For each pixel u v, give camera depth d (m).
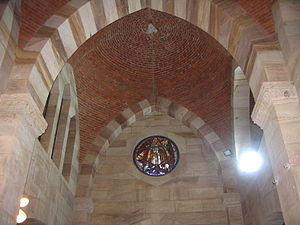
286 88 5.69
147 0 7.61
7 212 5.23
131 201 12.48
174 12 7.60
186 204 12.29
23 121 5.86
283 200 5.45
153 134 13.83
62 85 10.52
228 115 12.08
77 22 7.02
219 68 11.50
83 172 12.31
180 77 12.45
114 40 11.54
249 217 10.37
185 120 12.88
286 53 5.88
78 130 12.45
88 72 11.87
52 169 9.52
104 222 12.10
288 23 5.98
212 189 12.49
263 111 5.92
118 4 7.49
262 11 6.62
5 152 5.41
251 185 10.10
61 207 10.30
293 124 5.41
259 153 9.56
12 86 5.98
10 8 6.28
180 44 11.80
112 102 12.76
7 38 6.05
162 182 12.79
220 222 11.85
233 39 6.83
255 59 6.22
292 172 5.03
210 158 13.12
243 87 11.11
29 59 6.28
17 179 5.63
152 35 11.70
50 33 6.61
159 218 12.09
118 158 13.39
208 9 7.11
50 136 9.45
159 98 13.03
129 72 12.43
